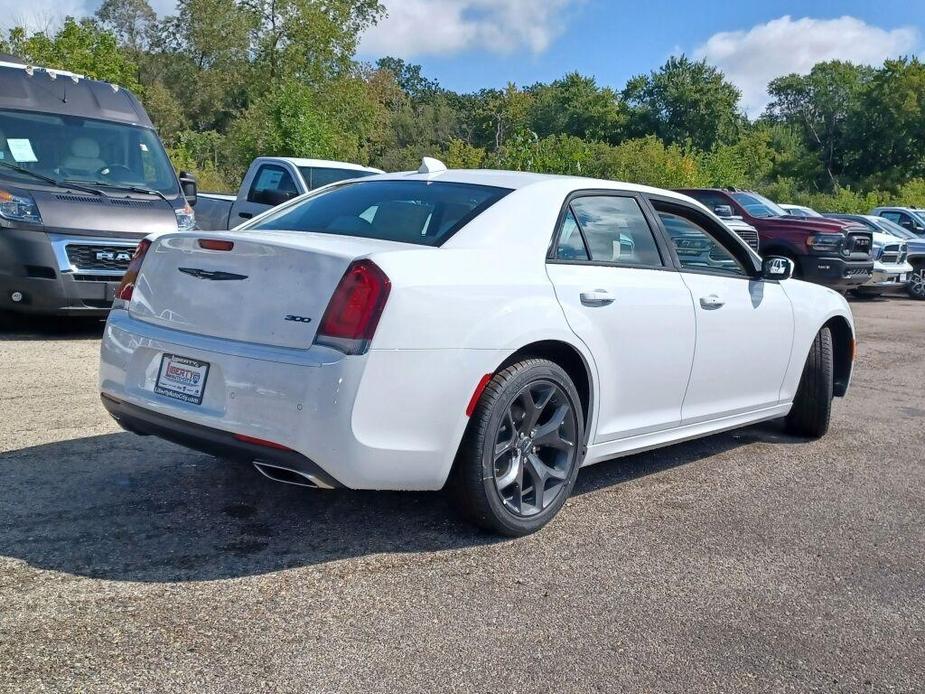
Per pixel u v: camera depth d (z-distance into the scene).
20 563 3.40
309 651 2.91
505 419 3.86
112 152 9.21
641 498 4.74
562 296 4.08
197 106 68.56
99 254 8.18
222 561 3.54
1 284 7.90
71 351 7.56
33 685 2.61
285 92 23.91
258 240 3.63
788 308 5.67
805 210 22.50
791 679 2.95
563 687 2.80
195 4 61.09
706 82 72.75
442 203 4.20
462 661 2.91
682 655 3.06
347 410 3.36
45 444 4.87
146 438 5.09
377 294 3.42
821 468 5.55
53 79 9.34
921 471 5.59
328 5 40.78
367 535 3.91
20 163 8.55
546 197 4.30
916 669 3.07
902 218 24.47
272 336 3.50
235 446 3.50
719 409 5.25
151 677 2.69
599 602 3.42
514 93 74.25
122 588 3.26
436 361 3.55
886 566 3.97
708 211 5.25
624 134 77.00
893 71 74.94
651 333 4.55
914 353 11.08
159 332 3.80
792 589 3.67
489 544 3.91
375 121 43.75
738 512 4.60
